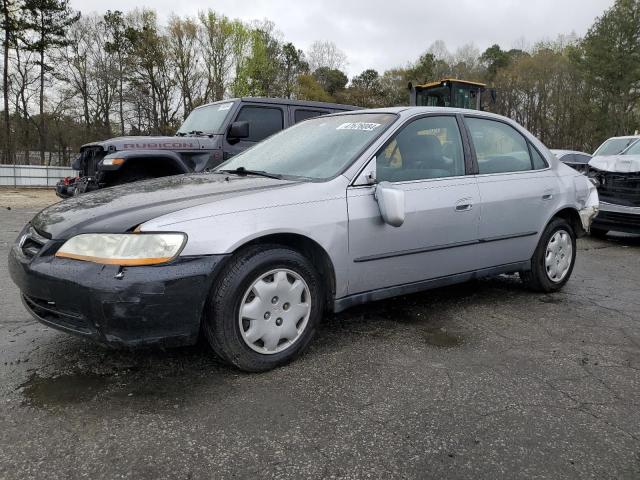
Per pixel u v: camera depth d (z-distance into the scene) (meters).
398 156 3.74
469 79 57.41
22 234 3.21
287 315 3.12
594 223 8.41
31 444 2.29
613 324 4.11
